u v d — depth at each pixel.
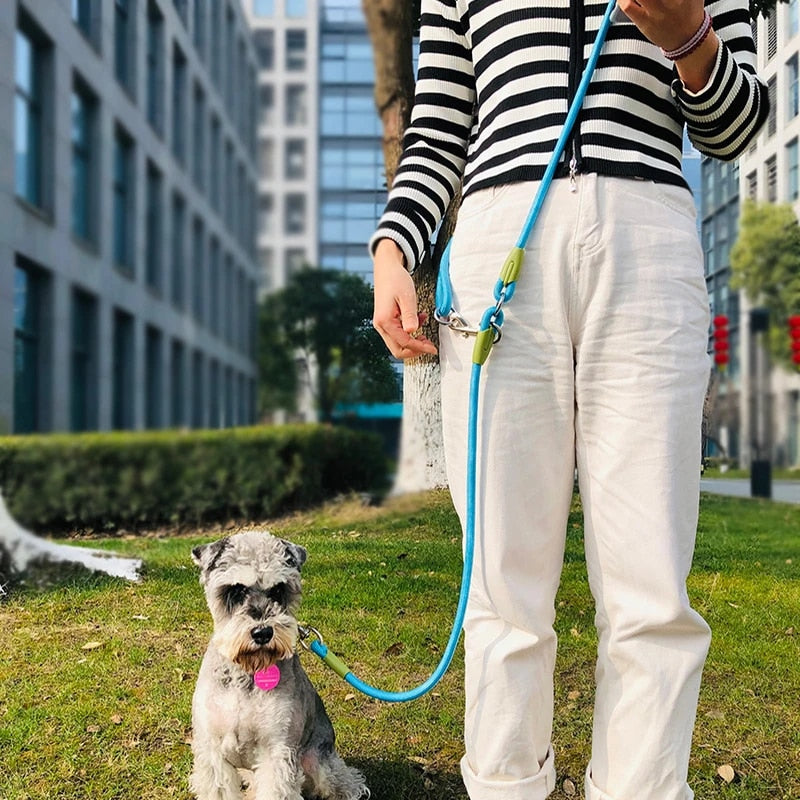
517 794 1.64
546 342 1.59
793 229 8.05
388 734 3.13
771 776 2.83
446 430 1.75
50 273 19.81
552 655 1.73
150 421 27.72
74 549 5.62
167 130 28.22
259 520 8.22
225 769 2.37
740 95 1.47
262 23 42.88
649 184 1.57
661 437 1.55
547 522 1.66
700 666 1.59
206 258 33.56
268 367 26.23
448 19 1.79
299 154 42.62
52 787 2.76
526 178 1.59
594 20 1.58
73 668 3.72
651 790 1.57
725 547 5.93
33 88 19.89
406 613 4.41
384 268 1.70
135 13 25.39
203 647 3.96
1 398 17.50
